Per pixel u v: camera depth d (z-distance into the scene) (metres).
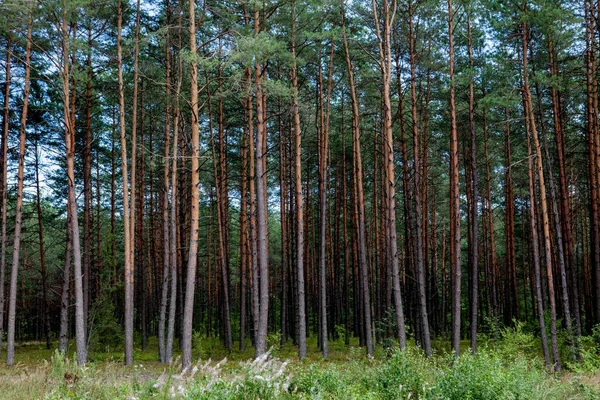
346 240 28.75
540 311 17.27
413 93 20.47
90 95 20.97
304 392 7.74
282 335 25.30
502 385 8.34
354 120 22.62
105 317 22.42
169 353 19.72
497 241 40.41
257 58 15.02
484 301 35.28
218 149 26.28
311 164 32.34
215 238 37.50
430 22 20.72
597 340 18.66
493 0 17.28
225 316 24.33
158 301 35.72
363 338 26.22
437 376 9.11
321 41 20.97
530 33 17.73
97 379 7.75
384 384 9.10
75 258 16.39
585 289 27.50
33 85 22.52
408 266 25.00
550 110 22.61
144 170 28.31
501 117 24.56
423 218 26.36
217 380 6.19
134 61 21.03
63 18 16.42
